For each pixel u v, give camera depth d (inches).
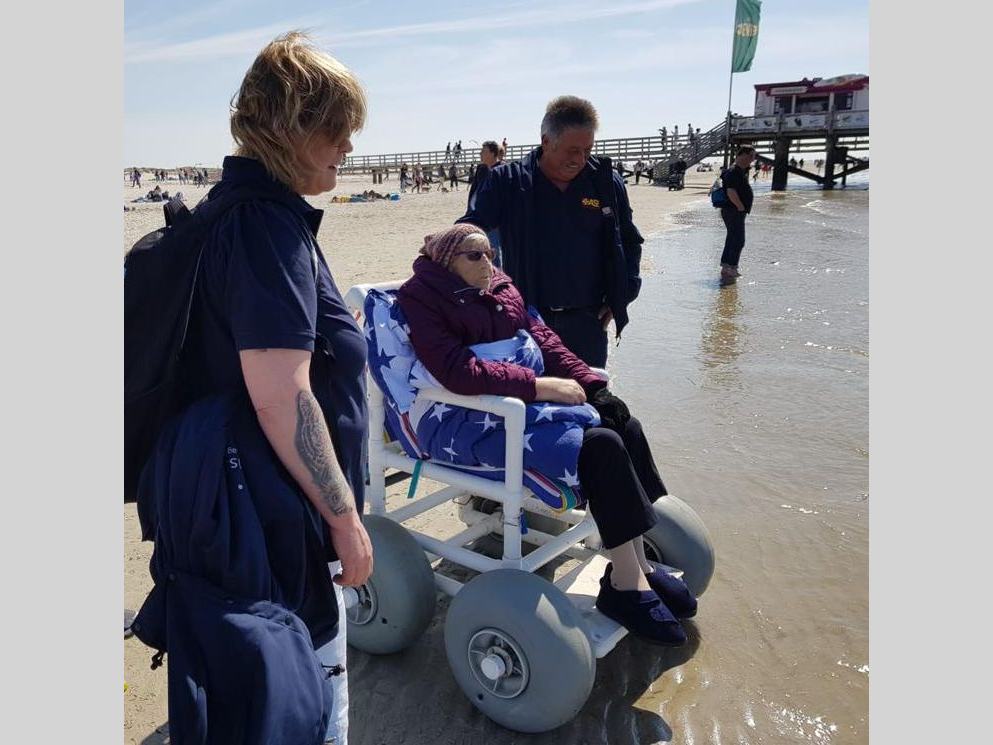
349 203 1366.9
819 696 107.9
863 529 154.5
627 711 105.5
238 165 65.8
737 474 181.9
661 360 282.5
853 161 1637.6
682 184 1593.3
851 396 238.7
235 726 59.1
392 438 127.1
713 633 122.5
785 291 414.9
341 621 74.7
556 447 103.4
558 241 143.1
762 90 1808.6
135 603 123.8
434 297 110.0
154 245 65.0
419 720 103.5
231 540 61.1
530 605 95.3
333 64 66.2
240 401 64.8
